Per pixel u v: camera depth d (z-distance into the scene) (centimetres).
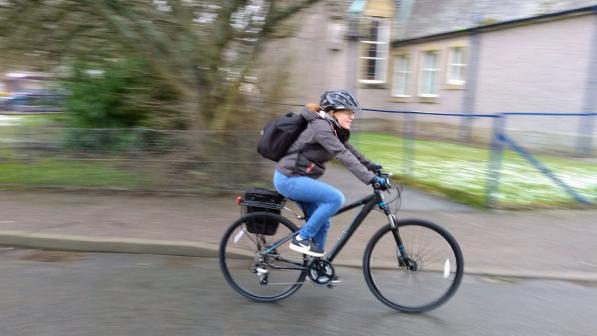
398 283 387
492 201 683
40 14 735
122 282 426
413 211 658
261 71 830
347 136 378
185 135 725
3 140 757
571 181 840
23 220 581
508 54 1441
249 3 699
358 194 743
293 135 372
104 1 659
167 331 338
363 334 342
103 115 974
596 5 1177
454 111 1645
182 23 679
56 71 923
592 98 1214
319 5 758
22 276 436
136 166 735
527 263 482
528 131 1156
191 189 729
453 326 355
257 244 402
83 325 345
